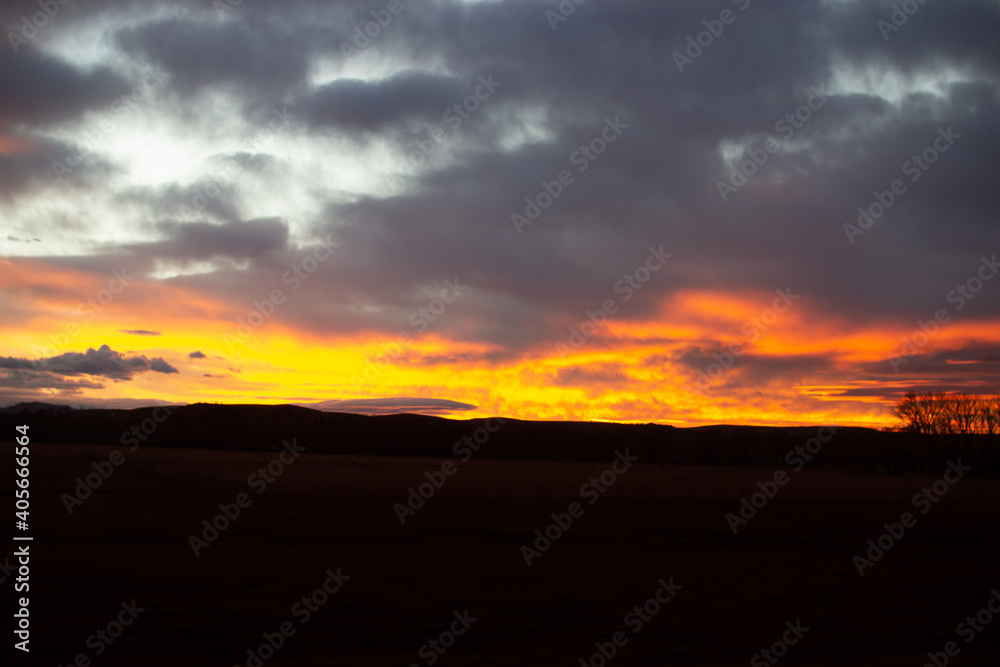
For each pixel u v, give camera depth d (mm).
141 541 22016
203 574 17062
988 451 92062
